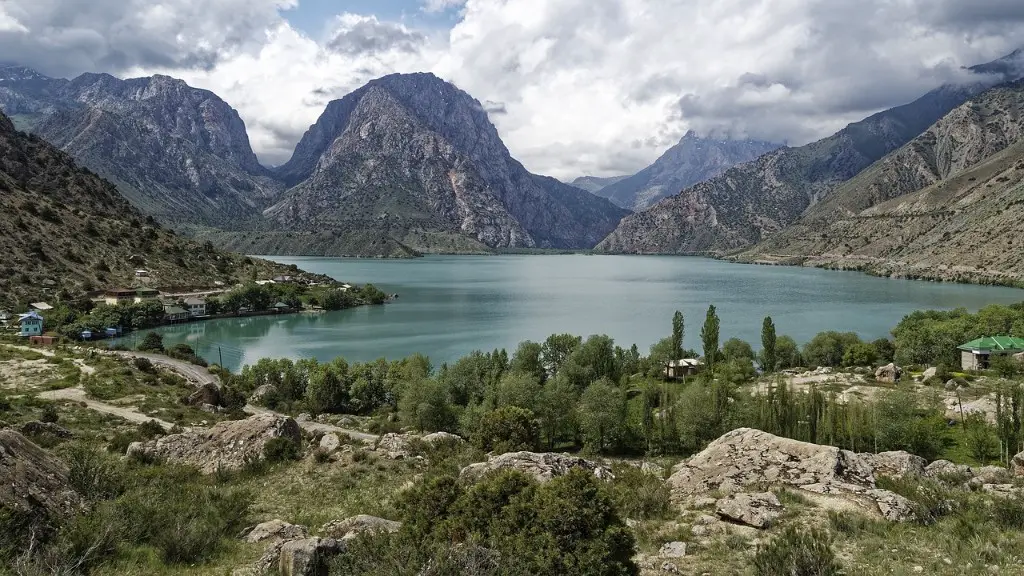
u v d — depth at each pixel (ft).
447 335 556.10
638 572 61.16
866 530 72.33
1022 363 341.00
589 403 231.91
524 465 104.53
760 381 347.36
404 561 56.13
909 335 408.46
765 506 80.59
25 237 640.99
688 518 81.97
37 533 61.62
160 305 604.08
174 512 76.13
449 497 69.21
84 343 455.22
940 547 66.03
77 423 178.91
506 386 255.50
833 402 227.40
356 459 123.03
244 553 69.56
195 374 345.72
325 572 59.11
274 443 125.08
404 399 253.85
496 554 56.24
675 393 285.02
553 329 587.27
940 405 265.95
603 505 61.46
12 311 508.53
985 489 93.25
